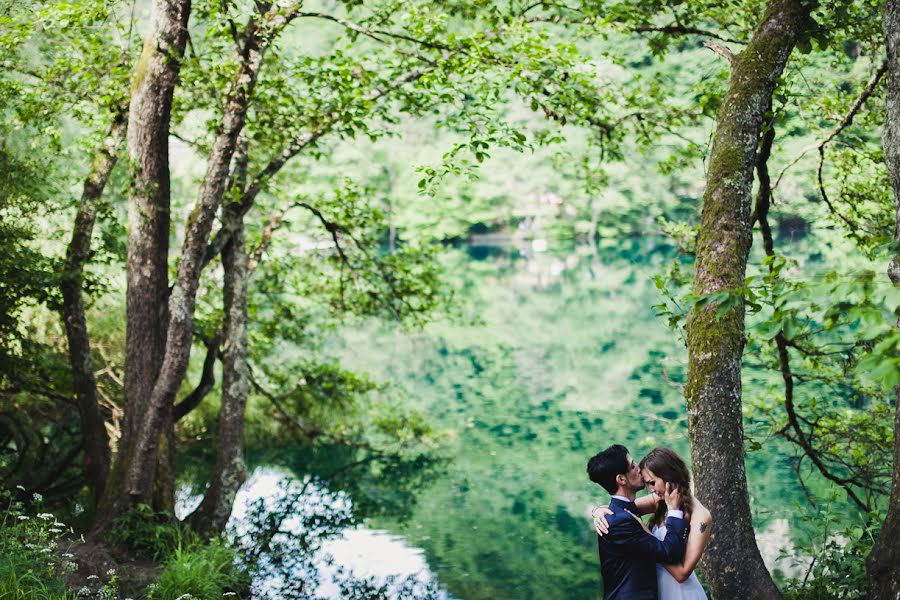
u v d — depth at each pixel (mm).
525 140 8422
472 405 19078
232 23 8750
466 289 39094
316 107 10617
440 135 46875
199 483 12773
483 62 9703
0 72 10227
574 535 10945
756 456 13094
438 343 27344
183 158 16344
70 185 10484
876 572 4270
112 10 9422
